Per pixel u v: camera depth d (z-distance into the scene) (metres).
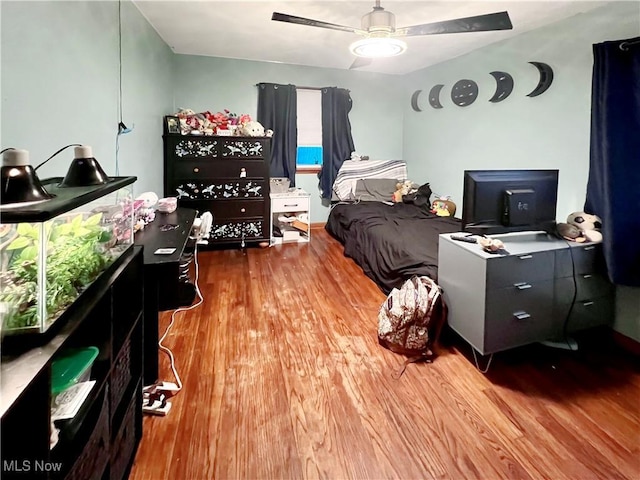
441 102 4.63
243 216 4.49
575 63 2.88
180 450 1.56
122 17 2.56
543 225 2.34
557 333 2.24
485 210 2.22
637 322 2.36
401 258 2.98
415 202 4.72
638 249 2.27
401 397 1.91
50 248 0.96
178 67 4.52
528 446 1.60
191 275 3.65
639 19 2.42
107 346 1.21
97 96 2.12
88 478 1.04
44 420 0.81
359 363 2.21
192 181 4.21
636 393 1.96
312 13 3.01
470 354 2.32
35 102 1.49
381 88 5.44
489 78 3.80
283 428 1.69
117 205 1.46
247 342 2.42
